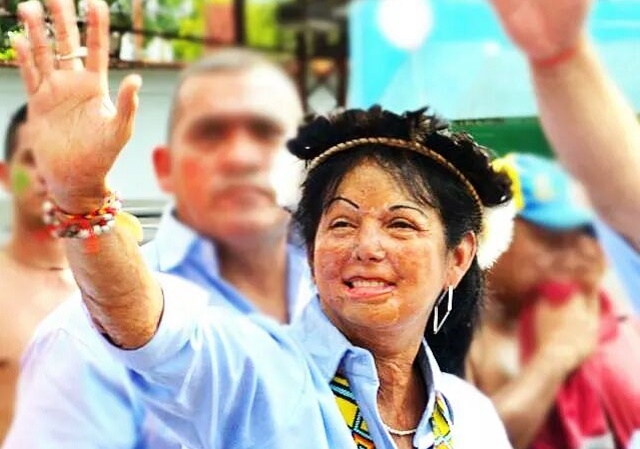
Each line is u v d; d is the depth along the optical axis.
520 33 2.49
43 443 1.84
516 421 2.92
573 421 2.97
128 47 3.41
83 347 1.87
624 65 3.59
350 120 1.62
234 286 2.90
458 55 3.55
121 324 1.35
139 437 1.88
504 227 1.75
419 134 1.62
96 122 1.30
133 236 1.35
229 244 2.91
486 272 1.85
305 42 4.02
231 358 1.46
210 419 1.46
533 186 3.02
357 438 1.56
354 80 3.64
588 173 2.56
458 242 1.66
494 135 3.45
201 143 3.00
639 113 3.53
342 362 1.59
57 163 1.29
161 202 3.12
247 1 3.97
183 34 3.67
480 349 2.96
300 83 3.95
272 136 3.02
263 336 1.54
